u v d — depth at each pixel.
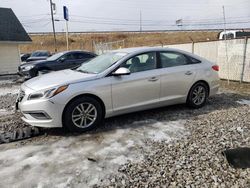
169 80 5.43
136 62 5.16
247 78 9.20
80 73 5.03
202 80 5.96
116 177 3.06
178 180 2.94
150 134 4.41
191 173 3.08
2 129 4.91
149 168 3.23
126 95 4.95
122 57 5.07
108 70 4.83
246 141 3.95
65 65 11.74
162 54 5.50
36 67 11.32
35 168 3.36
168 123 4.96
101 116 4.80
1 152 3.90
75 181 3.02
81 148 3.93
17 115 5.86
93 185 2.92
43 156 3.70
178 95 5.65
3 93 9.32
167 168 3.21
